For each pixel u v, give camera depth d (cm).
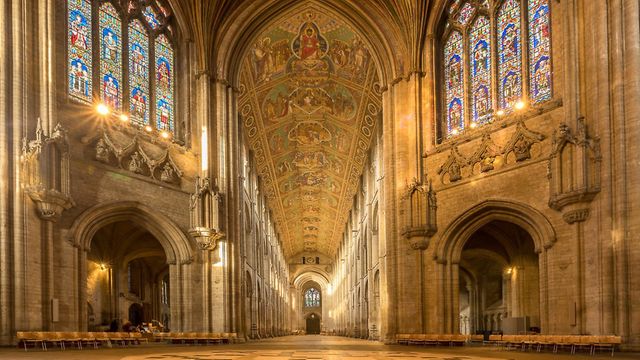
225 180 2920
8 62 1895
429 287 2678
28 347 1795
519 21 2427
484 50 2628
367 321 4694
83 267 2170
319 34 3447
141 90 2658
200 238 2688
